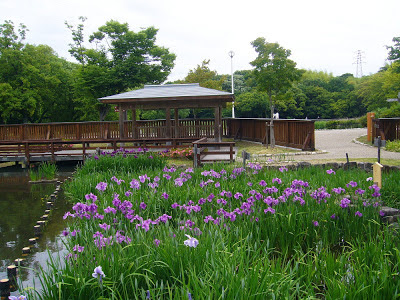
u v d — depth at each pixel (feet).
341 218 19.77
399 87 90.27
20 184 44.78
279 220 18.70
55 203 33.76
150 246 14.03
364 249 14.66
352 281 12.18
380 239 15.21
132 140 55.47
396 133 59.06
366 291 11.16
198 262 12.82
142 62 95.20
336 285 11.60
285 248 17.81
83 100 95.50
